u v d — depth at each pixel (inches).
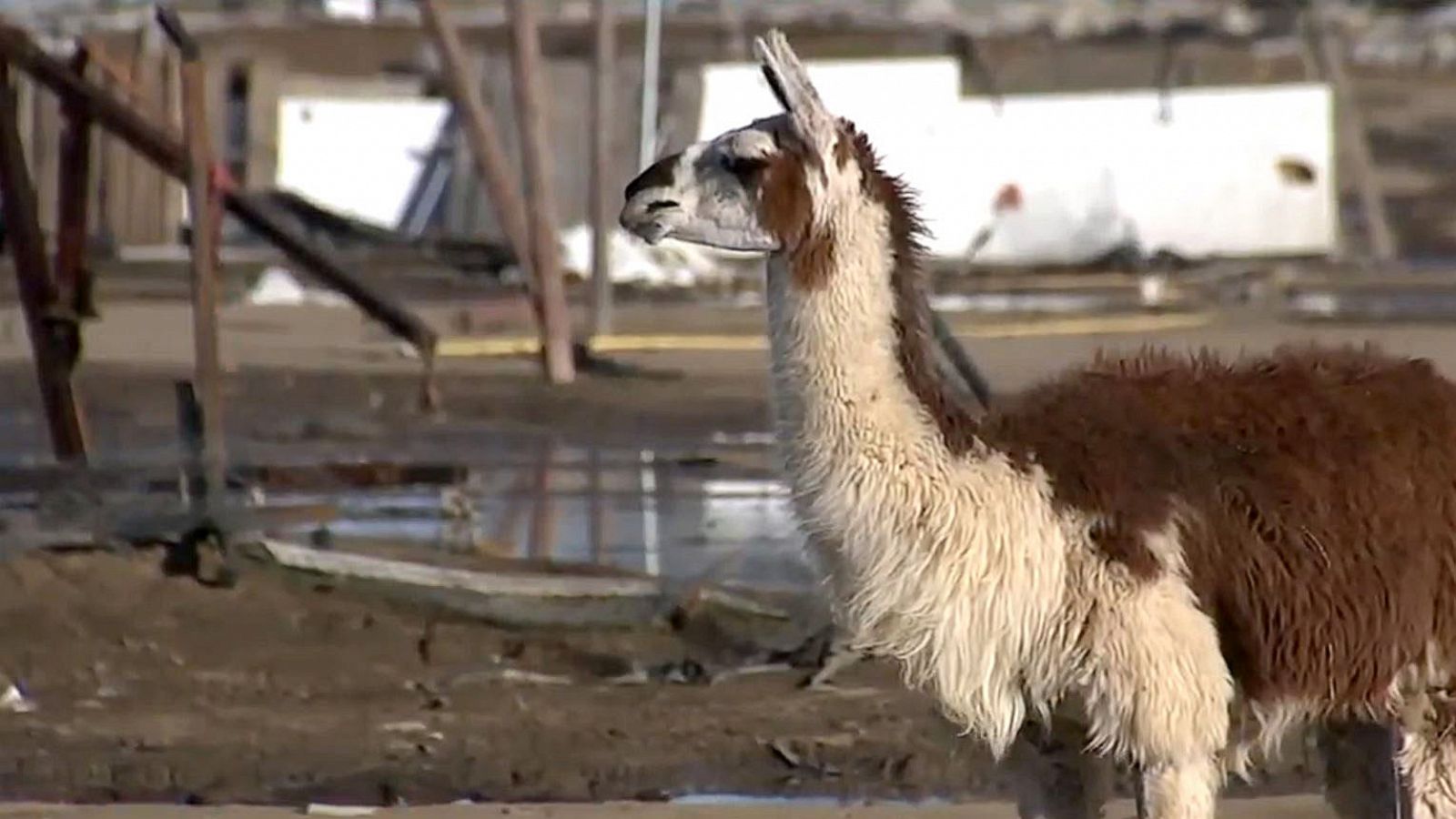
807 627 1861.5
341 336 4281.5
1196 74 7199.8
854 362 1110.4
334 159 6245.1
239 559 2014.0
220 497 2097.7
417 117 6269.7
